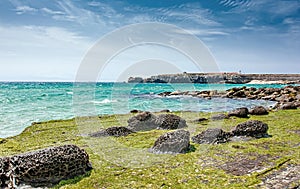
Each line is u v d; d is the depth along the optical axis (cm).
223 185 603
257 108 1741
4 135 1320
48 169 620
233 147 920
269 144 954
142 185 611
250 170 694
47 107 2456
